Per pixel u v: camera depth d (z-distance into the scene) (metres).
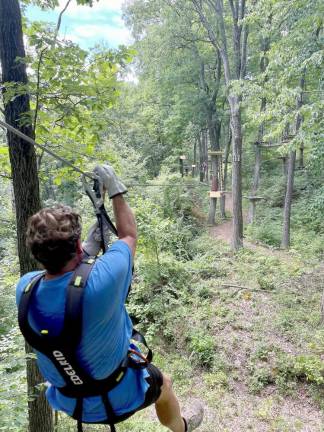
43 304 1.51
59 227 1.46
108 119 5.08
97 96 4.52
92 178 1.90
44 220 1.48
